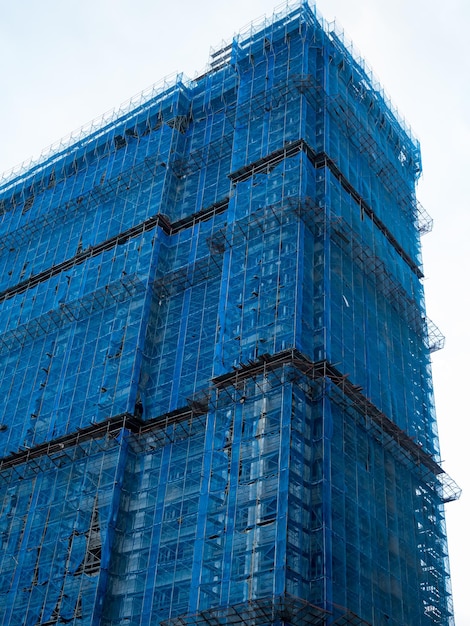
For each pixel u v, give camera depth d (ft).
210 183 283.38
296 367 203.00
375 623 183.52
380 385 232.12
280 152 257.75
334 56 293.43
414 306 273.13
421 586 211.82
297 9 296.51
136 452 223.10
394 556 203.21
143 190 293.64
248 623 167.43
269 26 302.25
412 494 226.38
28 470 238.07
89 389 243.19
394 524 209.36
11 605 209.36
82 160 333.83
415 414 249.55
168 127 306.35
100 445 225.35
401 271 280.51
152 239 269.64
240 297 228.63
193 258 261.03
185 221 275.39
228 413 206.80
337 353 215.92
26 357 274.57
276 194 247.50
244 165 265.95
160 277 261.85
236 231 243.81
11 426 255.91
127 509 213.25
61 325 272.31
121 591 199.52
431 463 235.61
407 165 326.65
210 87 314.96
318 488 186.91
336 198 252.42
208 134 300.61
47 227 320.91
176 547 197.47
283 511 177.06
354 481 199.31
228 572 176.65
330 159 258.57
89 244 294.46
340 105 280.31
